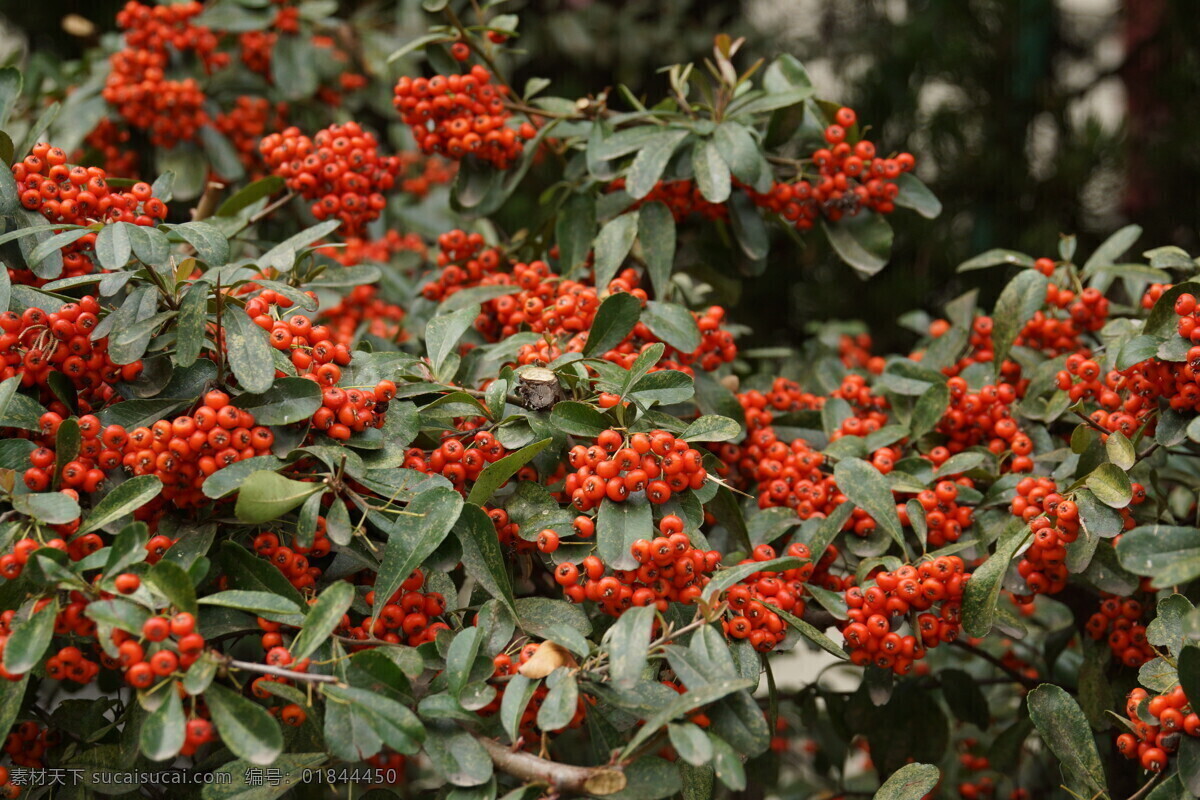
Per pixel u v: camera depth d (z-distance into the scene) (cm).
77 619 93
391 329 124
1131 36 163
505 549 102
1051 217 160
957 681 119
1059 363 112
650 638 95
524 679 94
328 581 100
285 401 97
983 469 107
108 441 96
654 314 107
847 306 171
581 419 101
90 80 134
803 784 133
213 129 133
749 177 111
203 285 98
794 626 99
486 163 118
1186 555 93
